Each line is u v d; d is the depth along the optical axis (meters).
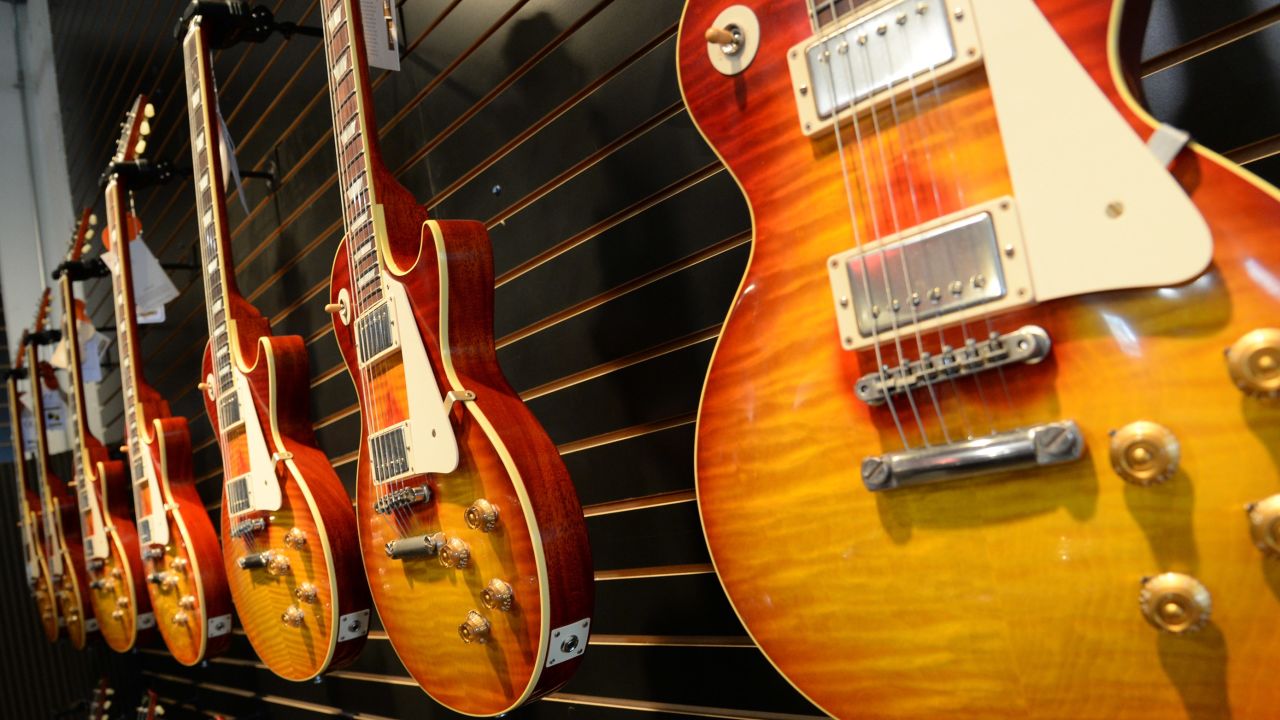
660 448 1.57
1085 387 0.75
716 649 1.48
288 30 2.40
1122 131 0.73
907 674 0.83
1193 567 0.69
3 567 5.45
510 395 1.40
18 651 5.37
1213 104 1.00
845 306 0.88
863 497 0.86
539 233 1.81
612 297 1.66
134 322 2.96
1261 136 0.97
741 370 0.95
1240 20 0.98
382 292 1.53
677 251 1.53
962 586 0.80
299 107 2.68
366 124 1.59
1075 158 0.75
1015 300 0.77
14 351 6.29
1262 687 0.66
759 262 0.95
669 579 1.55
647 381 1.59
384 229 1.55
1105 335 0.74
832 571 0.88
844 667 0.87
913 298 0.83
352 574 1.88
